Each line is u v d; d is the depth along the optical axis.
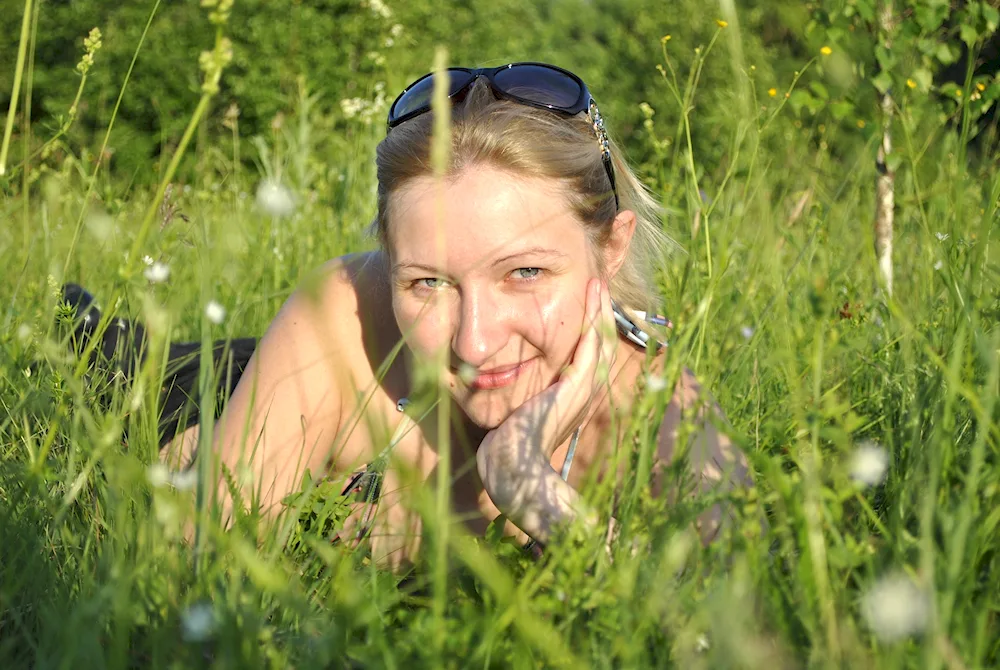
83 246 3.24
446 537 1.19
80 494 1.82
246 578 1.54
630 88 14.75
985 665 1.26
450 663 1.30
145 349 2.44
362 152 5.12
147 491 1.60
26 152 2.49
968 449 1.69
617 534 1.55
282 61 10.65
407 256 1.92
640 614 1.32
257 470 2.14
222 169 5.33
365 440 2.25
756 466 1.92
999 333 1.63
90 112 8.65
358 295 2.27
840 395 2.22
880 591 1.19
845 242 3.32
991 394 1.31
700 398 1.53
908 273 2.94
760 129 2.52
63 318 2.09
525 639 1.29
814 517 1.29
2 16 12.55
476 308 1.90
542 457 1.84
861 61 3.21
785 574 1.54
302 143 5.12
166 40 11.48
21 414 2.01
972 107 2.97
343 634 1.29
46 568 1.58
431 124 1.91
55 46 12.59
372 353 2.24
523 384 1.98
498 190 1.87
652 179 3.46
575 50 16.28
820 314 1.44
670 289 2.22
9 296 2.80
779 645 1.30
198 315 2.82
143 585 1.39
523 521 1.80
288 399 2.21
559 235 1.93
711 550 1.44
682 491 1.60
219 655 1.30
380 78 7.30
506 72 1.99
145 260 2.05
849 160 3.67
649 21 14.57
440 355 1.21
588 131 2.03
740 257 2.85
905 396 2.08
